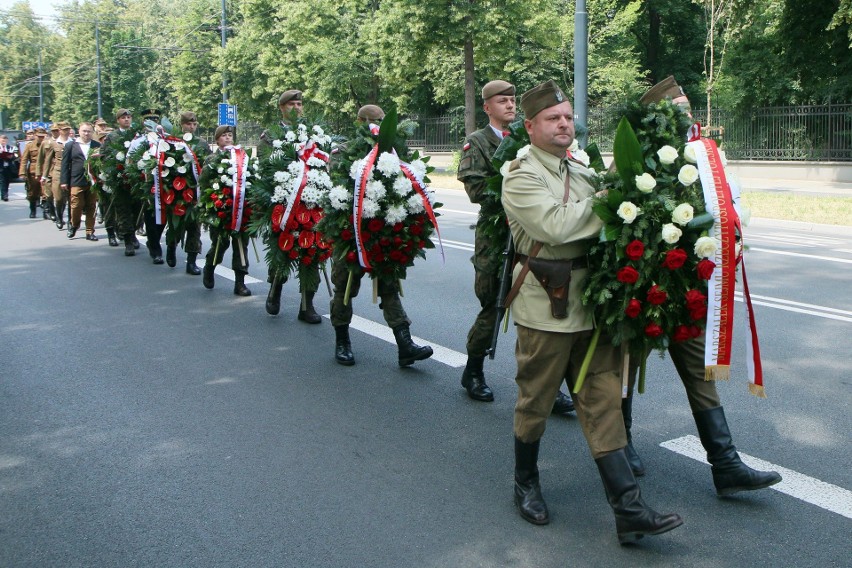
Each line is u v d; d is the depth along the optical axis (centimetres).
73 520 396
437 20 2505
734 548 360
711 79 2208
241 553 362
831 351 657
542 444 481
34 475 448
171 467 456
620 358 368
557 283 360
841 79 2411
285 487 429
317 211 732
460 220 1594
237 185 873
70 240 1405
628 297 347
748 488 393
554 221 349
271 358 669
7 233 1505
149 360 665
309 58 3456
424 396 571
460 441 489
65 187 1373
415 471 447
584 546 364
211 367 645
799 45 2423
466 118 2603
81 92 7394
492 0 2505
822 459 452
